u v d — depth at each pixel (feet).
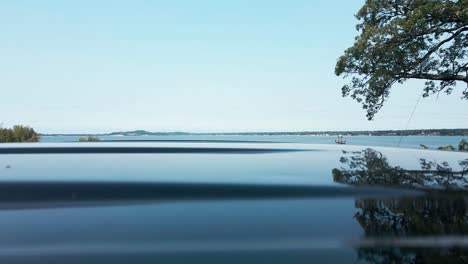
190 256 3.33
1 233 3.72
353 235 3.71
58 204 4.54
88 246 3.47
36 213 4.24
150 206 4.52
